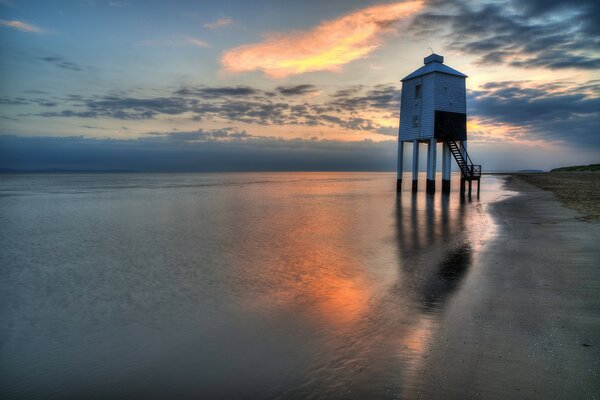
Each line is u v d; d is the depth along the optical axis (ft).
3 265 47.14
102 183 386.73
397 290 30.83
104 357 21.77
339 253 48.21
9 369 20.63
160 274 41.11
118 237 66.90
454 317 23.95
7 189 264.31
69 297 33.96
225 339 23.34
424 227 65.62
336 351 20.61
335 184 333.21
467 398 15.25
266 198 160.45
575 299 25.66
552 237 47.52
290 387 17.34
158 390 17.95
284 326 24.81
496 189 166.71
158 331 25.36
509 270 33.83
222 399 16.80
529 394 15.25
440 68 117.70
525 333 20.89
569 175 300.20
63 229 77.56
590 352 18.43
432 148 120.47
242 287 34.73
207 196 176.65
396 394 15.93
